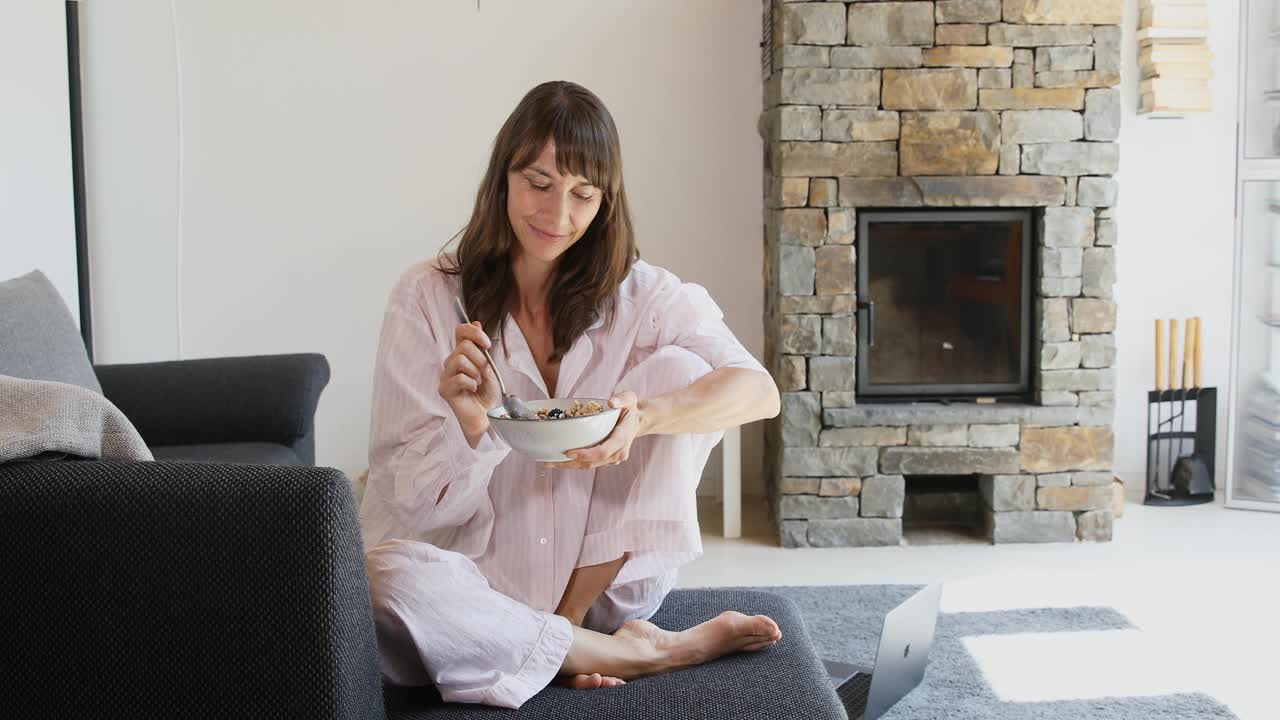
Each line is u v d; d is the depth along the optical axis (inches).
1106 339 139.9
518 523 65.1
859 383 143.2
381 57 155.1
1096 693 93.6
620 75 156.3
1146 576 127.0
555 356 67.8
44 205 135.9
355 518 45.1
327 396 158.9
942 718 88.5
